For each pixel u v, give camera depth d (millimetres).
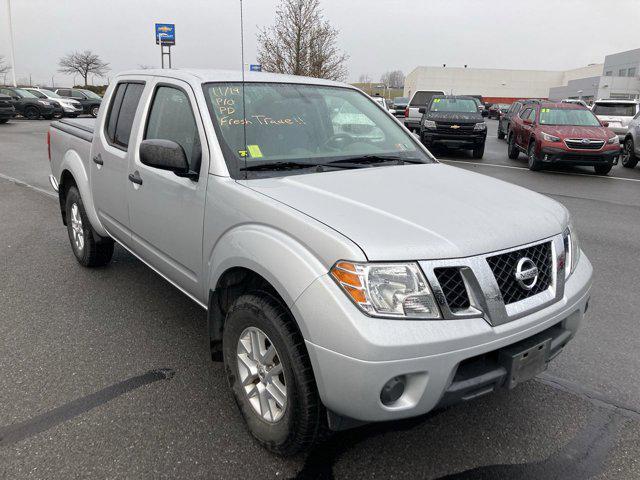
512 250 2377
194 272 3162
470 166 14484
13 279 4973
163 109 3584
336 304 2127
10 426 2850
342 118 3686
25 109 29266
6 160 13406
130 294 4660
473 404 3139
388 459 2658
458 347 2160
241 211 2664
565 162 12977
